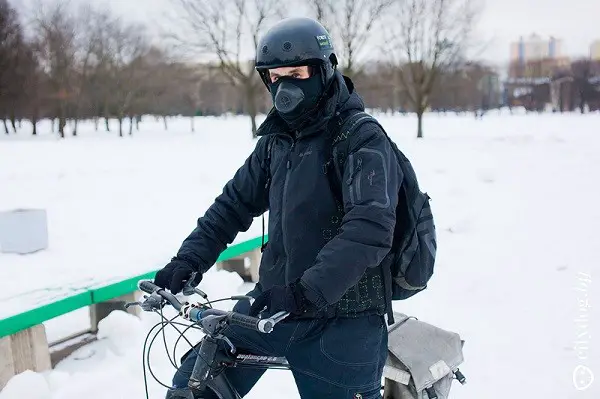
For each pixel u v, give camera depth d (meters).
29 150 23.45
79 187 11.79
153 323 4.61
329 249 1.94
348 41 27.58
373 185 1.99
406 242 2.18
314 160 2.13
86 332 4.58
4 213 6.38
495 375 3.97
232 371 2.36
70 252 6.41
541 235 7.14
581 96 63.59
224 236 2.50
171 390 2.13
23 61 39.84
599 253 6.34
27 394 3.40
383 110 61.44
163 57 45.84
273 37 2.12
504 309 5.05
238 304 2.35
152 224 8.02
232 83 29.88
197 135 35.91
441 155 16.62
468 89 60.88
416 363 2.58
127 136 37.12
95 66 42.66
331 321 2.15
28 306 3.73
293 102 2.09
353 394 2.17
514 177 11.67
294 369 2.21
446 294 5.43
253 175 2.47
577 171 12.34
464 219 7.68
